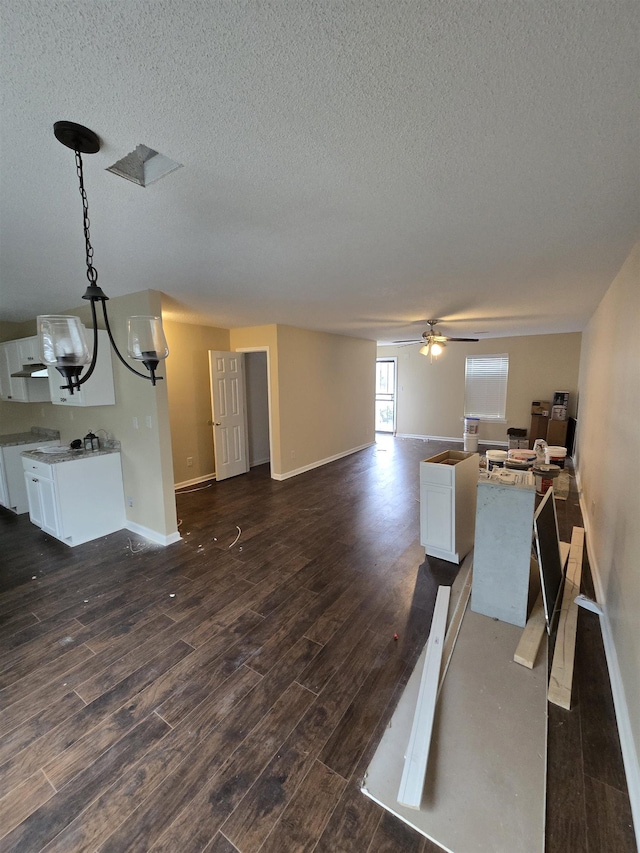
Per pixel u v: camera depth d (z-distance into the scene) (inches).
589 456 166.6
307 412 242.1
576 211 70.2
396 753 62.0
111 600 105.2
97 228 73.4
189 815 53.7
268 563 125.4
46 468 135.9
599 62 35.4
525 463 186.2
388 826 52.2
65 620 96.8
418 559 127.2
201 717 69.2
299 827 52.2
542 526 103.7
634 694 61.5
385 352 367.6
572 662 79.7
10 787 57.7
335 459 273.1
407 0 29.6
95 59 35.3
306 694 73.9
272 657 83.5
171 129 45.5
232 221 72.1
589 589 109.7
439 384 343.3
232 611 99.9
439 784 57.2
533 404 291.1
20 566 124.6
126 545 139.1
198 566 123.7
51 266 97.6
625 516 81.8
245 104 41.4
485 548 93.4
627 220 74.3
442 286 126.9
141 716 69.5
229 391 226.4
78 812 54.2
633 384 83.2
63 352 55.9
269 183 58.5
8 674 79.6
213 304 153.3
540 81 38.1
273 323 212.7
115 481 150.3
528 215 71.9
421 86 38.8
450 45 34.0
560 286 128.2
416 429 359.9
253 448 257.9
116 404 147.9
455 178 58.0
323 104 41.4
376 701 72.2
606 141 48.6
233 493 199.6
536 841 50.1
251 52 34.8
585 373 218.4
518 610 91.2
